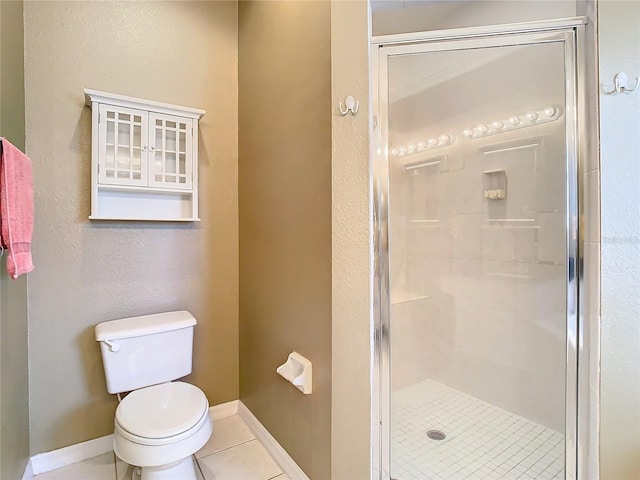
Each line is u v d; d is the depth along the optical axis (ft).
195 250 6.06
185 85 5.87
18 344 4.37
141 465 3.63
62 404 5.02
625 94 3.52
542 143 5.23
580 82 4.01
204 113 5.78
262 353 5.63
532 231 5.49
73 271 5.06
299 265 4.65
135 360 4.91
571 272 4.27
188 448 3.82
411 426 5.70
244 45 6.14
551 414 5.30
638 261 3.54
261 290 5.65
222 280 6.34
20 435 4.41
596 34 3.64
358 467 3.93
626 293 3.57
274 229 5.25
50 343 4.92
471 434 5.51
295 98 4.70
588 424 3.85
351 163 3.92
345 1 3.98
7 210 3.39
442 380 6.55
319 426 4.23
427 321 6.57
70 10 4.97
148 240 5.64
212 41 6.13
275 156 5.20
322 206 4.17
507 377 5.87
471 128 5.94
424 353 6.51
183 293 5.96
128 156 5.33
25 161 3.87
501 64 5.48
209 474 4.85
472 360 6.30
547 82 5.03
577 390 4.12
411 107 5.72
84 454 5.16
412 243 6.38
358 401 3.92
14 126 4.28
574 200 4.20
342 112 3.94
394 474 4.78
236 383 6.53
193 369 6.09
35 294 4.81
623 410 3.60
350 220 3.92
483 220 6.08
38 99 4.77
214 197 6.21
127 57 5.37
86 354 5.17
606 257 3.60
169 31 5.73
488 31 4.47
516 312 5.75
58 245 4.95
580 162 3.98
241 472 4.91
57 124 4.90
